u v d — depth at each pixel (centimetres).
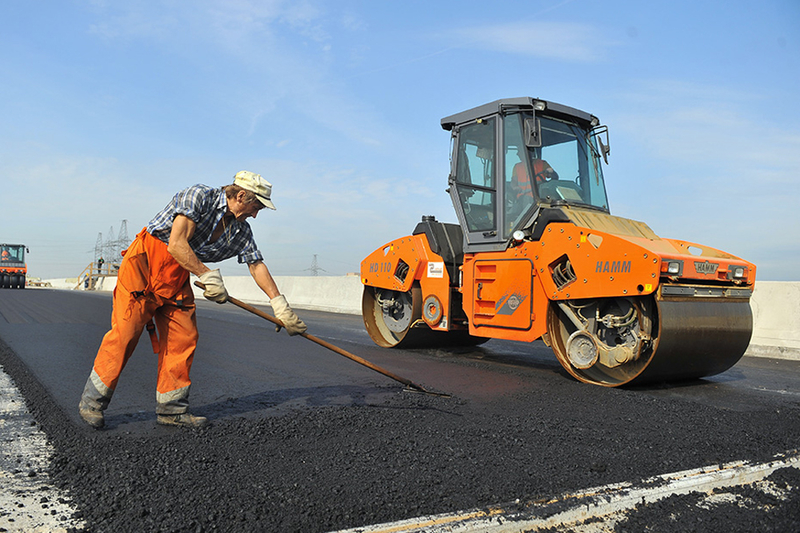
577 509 210
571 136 592
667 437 312
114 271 3547
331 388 446
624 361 463
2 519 193
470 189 614
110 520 194
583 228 489
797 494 239
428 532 188
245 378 488
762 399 443
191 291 332
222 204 318
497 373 538
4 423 324
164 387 322
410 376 514
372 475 243
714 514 217
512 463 262
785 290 752
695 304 463
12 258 3397
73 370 510
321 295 1712
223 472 244
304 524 193
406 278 701
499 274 569
